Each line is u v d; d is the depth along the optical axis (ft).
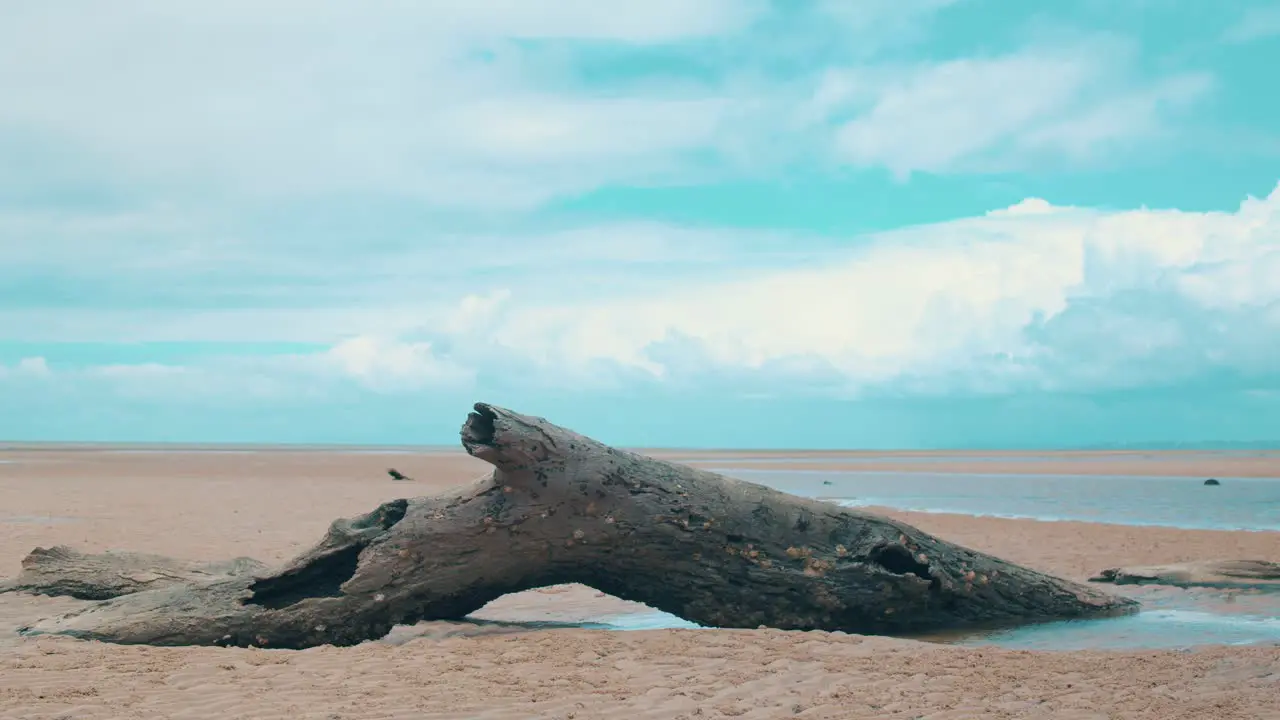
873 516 35.19
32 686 23.29
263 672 25.25
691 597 33.35
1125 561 49.11
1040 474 165.07
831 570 33.22
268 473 140.05
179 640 30.37
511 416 31.96
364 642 30.48
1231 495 103.35
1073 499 97.71
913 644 29.25
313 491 99.45
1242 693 22.61
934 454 434.71
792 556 33.42
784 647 28.14
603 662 26.32
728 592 33.14
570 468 32.12
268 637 30.68
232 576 32.50
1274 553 51.65
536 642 28.78
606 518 32.30
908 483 134.51
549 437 32.04
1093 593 36.60
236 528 61.21
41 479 115.03
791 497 35.01
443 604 32.32
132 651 28.32
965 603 34.63
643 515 32.60
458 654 27.35
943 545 35.53
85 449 388.57
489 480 32.71
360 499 88.69
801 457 353.72
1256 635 32.27
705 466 218.79
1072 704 21.85
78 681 23.97
